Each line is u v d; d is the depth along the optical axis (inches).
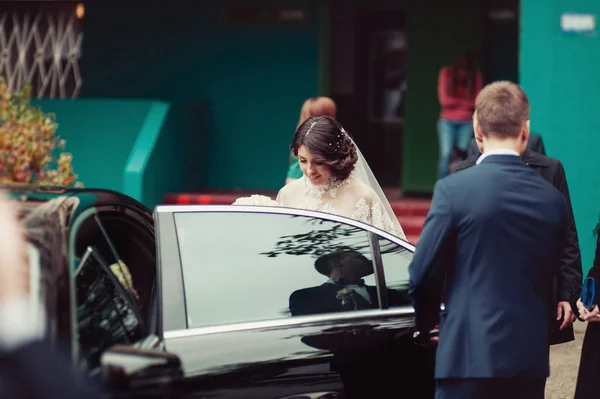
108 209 202.2
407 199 643.5
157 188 587.8
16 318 100.0
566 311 270.2
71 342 158.6
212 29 671.8
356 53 705.6
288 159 671.1
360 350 207.3
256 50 669.9
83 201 190.1
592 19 506.3
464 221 192.4
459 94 621.0
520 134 200.5
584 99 509.0
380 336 211.3
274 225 215.0
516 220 193.0
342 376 203.2
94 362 169.0
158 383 162.2
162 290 195.3
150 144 581.0
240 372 189.2
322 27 663.8
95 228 192.2
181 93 676.1
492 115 199.0
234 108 674.2
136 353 160.9
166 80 677.3
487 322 190.7
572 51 507.8
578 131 509.4
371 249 222.5
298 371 197.2
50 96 693.3
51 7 690.8
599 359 255.1
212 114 674.8
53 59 692.1
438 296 201.2
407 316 218.1
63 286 162.9
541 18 509.0
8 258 102.0
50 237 168.2
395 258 224.8
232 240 208.4
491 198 192.9
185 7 672.4
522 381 192.5
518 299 192.4
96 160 608.7
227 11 668.7
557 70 509.0
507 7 655.8
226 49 671.1
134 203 218.4
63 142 542.3
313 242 216.5
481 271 192.5
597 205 507.8
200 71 674.8
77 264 177.0
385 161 716.7
